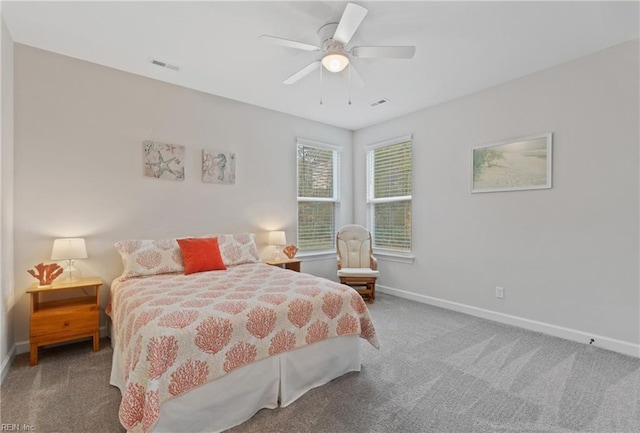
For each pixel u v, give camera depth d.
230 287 2.34
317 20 2.27
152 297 2.08
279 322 1.93
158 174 3.31
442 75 3.16
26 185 2.65
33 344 2.39
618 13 2.18
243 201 3.95
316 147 4.72
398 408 1.87
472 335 3.01
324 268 4.82
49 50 2.73
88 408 1.86
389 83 3.36
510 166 3.29
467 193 3.68
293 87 3.47
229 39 2.53
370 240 4.72
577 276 2.85
